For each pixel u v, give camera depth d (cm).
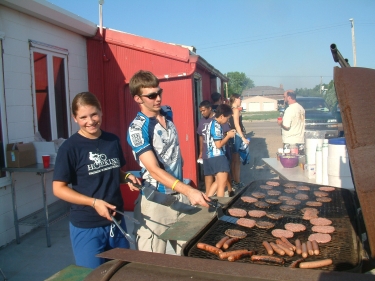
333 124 1008
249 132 2022
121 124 623
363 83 121
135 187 245
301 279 104
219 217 221
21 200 447
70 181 226
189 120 609
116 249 137
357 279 103
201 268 115
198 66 766
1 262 380
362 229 204
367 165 119
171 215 253
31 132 467
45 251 408
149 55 605
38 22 485
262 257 163
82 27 568
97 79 621
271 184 313
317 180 356
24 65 457
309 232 202
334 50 150
